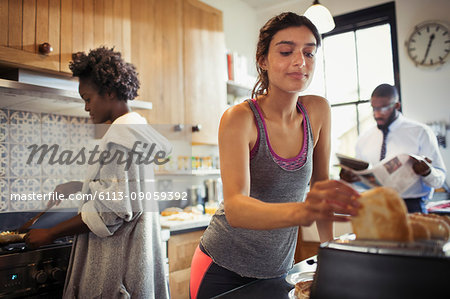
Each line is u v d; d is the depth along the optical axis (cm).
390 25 375
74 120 238
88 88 139
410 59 358
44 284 149
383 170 110
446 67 343
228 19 395
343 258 60
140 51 248
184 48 285
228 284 111
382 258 55
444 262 51
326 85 414
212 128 306
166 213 270
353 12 394
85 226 127
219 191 333
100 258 127
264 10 435
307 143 108
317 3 275
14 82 166
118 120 132
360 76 396
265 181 104
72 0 206
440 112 344
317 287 62
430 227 58
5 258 139
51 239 132
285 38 91
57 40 198
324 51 415
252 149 101
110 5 227
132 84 145
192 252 232
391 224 56
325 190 59
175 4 279
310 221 63
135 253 128
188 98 285
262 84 110
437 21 346
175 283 219
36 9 190
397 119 246
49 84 202
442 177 220
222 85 320
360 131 395
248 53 421
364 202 57
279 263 113
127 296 124
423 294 51
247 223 75
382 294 55
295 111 107
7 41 179
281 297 79
